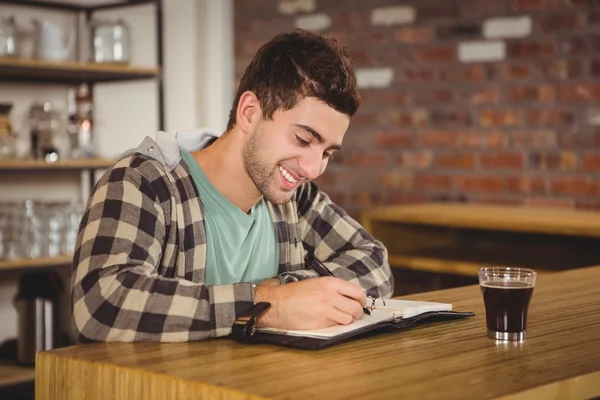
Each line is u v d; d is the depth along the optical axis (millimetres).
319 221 2064
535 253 4191
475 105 4457
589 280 2199
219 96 5035
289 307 1525
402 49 4676
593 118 4117
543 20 4227
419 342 1515
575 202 4184
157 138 1790
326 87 1648
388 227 4180
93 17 4316
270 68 1694
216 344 1501
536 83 4266
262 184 1742
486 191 4445
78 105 4008
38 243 3645
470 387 1230
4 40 3666
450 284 4422
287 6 5062
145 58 4652
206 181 1818
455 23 4496
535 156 4285
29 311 3652
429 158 4625
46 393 1463
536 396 1231
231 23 5273
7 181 4012
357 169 4875
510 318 1526
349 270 1920
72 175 4258
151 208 1691
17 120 4047
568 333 1586
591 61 4109
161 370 1328
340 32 4887
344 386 1232
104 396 1375
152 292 1535
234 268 1852
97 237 1623
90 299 1558
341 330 1497
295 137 1685
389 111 4742
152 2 4082
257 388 1223
